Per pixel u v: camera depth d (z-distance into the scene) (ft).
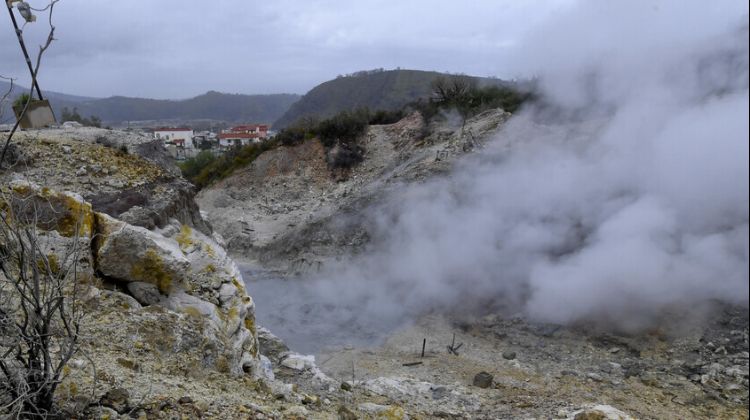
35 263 10.10
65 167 26.89
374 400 26.17
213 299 22.85
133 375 13.91
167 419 12.20
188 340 17.70
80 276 17.38
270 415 14.17
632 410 32.17
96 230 20.06
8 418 9.46
